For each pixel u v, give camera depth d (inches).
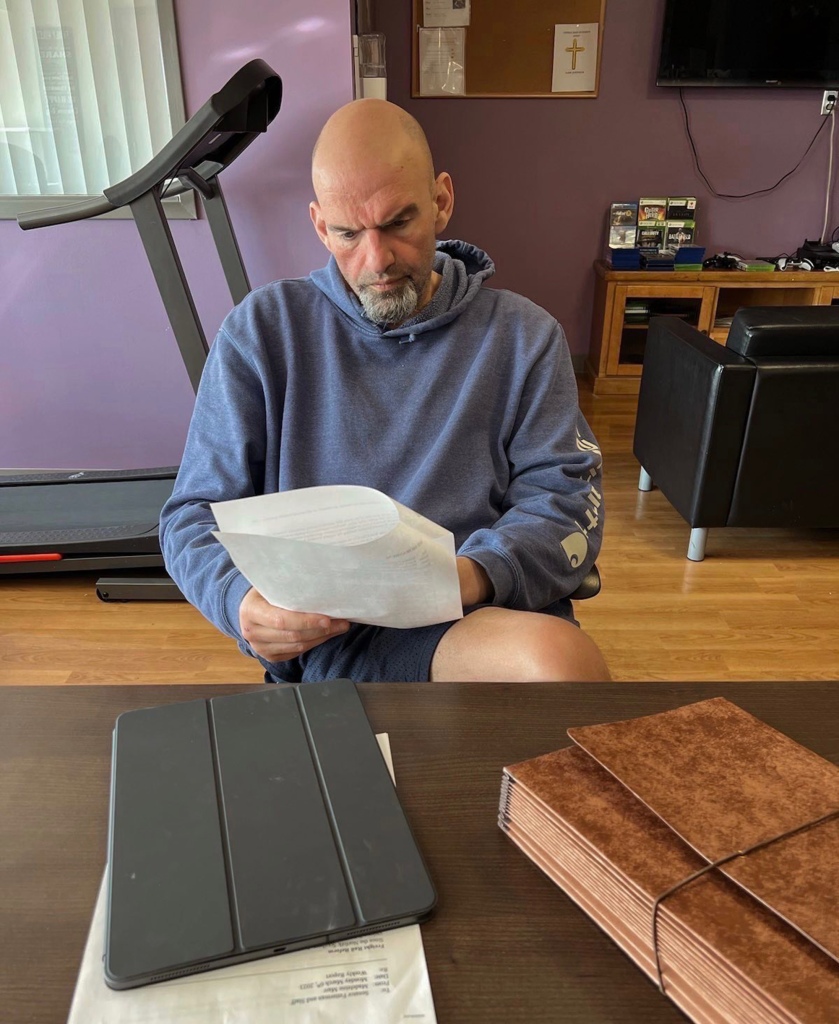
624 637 84.4
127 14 92.9
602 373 164.9
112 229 101.6
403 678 41.3
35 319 106.5
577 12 154.6
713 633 84.9
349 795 25.6
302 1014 19.5
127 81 96.5
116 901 21.9
